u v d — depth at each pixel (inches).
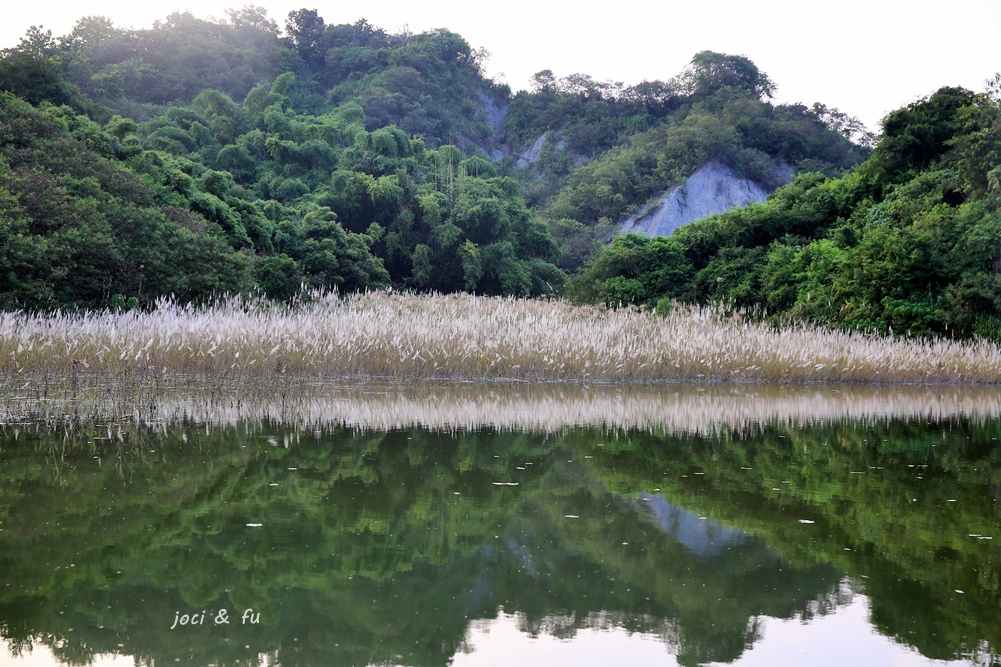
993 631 135.7
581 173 2974.9
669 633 133.6
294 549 172.9
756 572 164.1
